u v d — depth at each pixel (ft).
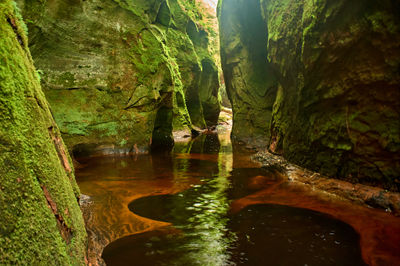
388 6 13.78
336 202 16.42
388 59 14.47
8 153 5.36
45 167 6.79
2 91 5.90
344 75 17.12
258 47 41.81
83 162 28.99
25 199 5.39
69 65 30.68
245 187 19.88
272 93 39.45
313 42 18.67
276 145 29.58
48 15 28.55
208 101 82.58
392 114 14.96
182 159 31.35
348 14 15.80
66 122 30.42
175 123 56.65
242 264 10.09
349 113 17.35
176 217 14.44
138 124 35.19
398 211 14.12
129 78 34.27
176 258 10.47
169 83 39.99
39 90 9.16
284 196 17.74
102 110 32.60
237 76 48.67
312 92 20.49
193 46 71.97
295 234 12.40
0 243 4.35
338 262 10.14
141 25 35.76
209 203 16.57
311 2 19.07
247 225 13.41
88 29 31.27
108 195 17.92
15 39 7.86
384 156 15.51
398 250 10.84
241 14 43.96
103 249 11.10
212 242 11.72
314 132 20.79
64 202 7.41
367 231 12.50
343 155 18.11
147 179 22.20
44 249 5.41
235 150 38.32
